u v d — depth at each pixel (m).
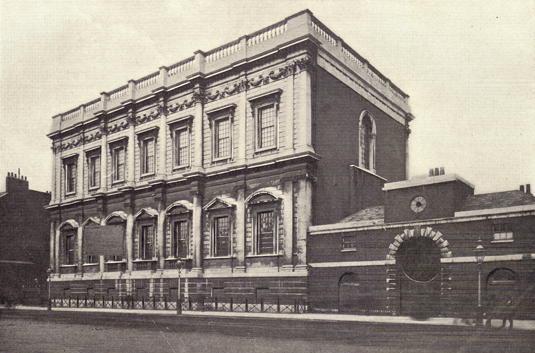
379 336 18.53
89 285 43.72
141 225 40.72
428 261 27.58
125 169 42.72
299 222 30.95
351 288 28.95
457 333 19.17
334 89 34.81
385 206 28.31
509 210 24.03
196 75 36.94
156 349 15.91
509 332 19.17
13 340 18.70
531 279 23.17
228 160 35.41
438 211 26.36
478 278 24.58
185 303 35.62
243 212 33.66
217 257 34.72
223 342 17.23
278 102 32.88
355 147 36.72
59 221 48.84
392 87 44.25
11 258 53.25
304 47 31.91
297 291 30.16
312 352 14.88
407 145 44.97
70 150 49.09
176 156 38.91
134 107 42.44
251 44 35.09
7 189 53.69
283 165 32.09
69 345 17.08
